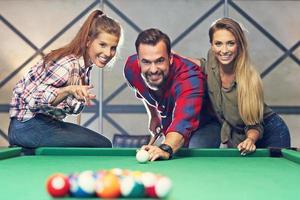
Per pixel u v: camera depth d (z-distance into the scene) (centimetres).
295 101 593
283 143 356
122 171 130
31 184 152
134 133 598
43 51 590
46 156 260
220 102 341
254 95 331
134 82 363
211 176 177
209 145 346
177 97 294
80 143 313
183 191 140
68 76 308
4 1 587
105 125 593
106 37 355
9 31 589
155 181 120
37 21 589
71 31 590
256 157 262
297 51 589
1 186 148
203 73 341
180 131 259
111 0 589
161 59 324
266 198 129
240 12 587
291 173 188
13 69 591
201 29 588
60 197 121
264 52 588
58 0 588
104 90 591
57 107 306
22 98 306
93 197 121
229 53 333
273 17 586
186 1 589
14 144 311
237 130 351
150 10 589
